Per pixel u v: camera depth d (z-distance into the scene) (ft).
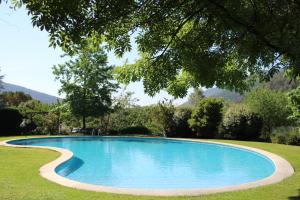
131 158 64.39
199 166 55.42
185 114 99.60
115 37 21.03
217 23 19.31
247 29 17.76
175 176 47.16
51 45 15.89
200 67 22.22
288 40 17.29
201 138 95.91
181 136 100.07
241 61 24.35
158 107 101.24
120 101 122.11
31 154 51.21
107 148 79.82
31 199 24.70
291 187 31.24
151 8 19.19
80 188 29.96
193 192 29.07
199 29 21.97
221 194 28.37
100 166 55.01
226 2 17.38
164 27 21.52
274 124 103.04
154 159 63.16
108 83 116.88
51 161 44.60
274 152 58.29
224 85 25.81
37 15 14.94
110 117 121.29
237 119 87.66
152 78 24.08
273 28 17.29
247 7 18.33
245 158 63.87
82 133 111.55
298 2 16.22
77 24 15.66
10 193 26.40
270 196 27.58
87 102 113.29
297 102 75.25
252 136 87.76
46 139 89.71
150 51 23.45
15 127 102.42
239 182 43.04
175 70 23.29
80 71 114.93
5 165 40.73
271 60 21.66
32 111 109.40
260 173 49.03
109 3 15.88
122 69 25.45
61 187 30.04
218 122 93.61
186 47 22.08
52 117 109.29
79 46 19.04
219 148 75.82
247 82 26.09
